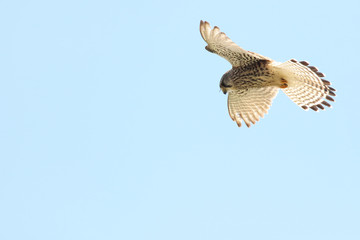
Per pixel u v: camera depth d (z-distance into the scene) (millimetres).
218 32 13703
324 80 14836
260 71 15406
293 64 14688
